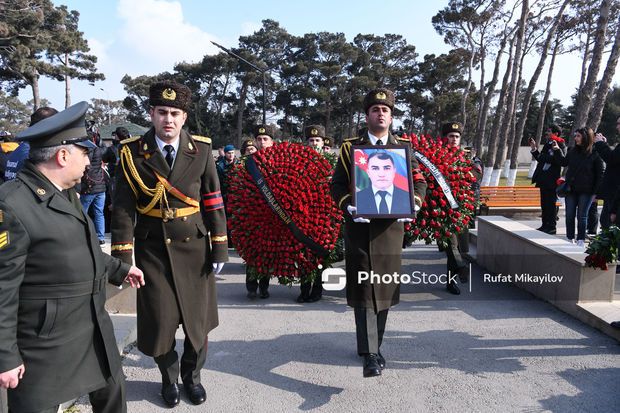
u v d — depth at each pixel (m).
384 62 56.00
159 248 3.25
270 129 6.79
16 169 4.52
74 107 2.41
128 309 4.91
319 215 5.16
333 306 5.54
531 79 22.45
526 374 3.81
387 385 3.67
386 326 4.85
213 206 3.43
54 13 37.38
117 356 2.55
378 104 3.90
